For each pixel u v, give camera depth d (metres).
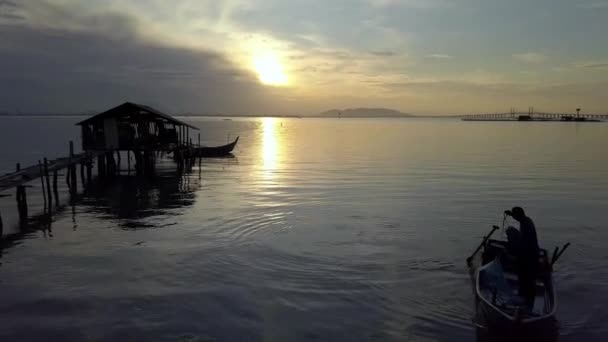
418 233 16.14
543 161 41.34
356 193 24.22
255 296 10.66
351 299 10.53
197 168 36.38
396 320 9.54
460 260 13.25
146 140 32.12
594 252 14.04
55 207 20.58
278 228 16.67
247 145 66.38
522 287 9.69
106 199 22.53
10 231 16.28
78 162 26.11
